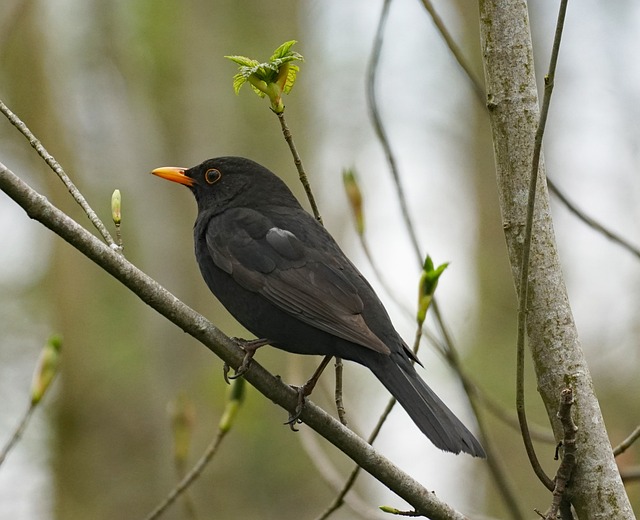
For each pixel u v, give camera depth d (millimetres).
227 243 7469
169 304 6070
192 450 14391
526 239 5430
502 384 14922
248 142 15523
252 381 6352
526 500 14211
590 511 5605
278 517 14508
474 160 16625
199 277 15062
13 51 16484
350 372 14953
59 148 16641
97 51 16250
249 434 14492
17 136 16734
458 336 15680
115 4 16125
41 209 5699
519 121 5926
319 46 17219
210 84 15430
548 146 16656
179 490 7105
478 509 14406
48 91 16625
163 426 14828
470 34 16719
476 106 16672
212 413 14484
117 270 5898
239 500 14492
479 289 15945
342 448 6250
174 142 15414
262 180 8125
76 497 15219
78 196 6020
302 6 16375
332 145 17562
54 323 16328
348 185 7547
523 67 5957
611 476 5621
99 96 16625
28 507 15336
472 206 16656
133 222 16406
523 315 5461
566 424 5469
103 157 16781
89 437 15469
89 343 16125
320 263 7285
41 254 17281
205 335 6191
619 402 15258
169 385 14789
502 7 5992
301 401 6359
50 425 15680
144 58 15703
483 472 14508
